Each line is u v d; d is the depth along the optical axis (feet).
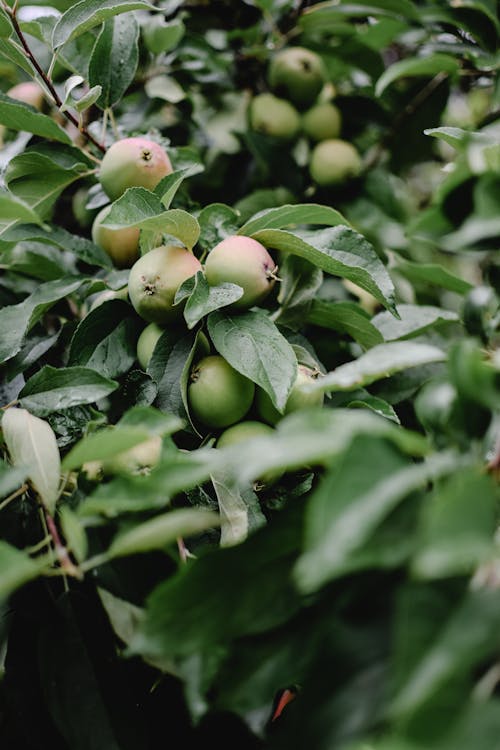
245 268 2.00
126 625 1.76
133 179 2.22
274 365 1.94
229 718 1.85
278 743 1.45
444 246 1.82
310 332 2.37
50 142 2.35
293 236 2.02
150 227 1.98
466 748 1.17
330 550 1.28
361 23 3.15
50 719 1.82
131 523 1.77
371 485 1.37
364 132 2.98
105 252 2.29
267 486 1.96
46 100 2.71
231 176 2.93
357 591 1.50
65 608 1.83
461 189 1.87
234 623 1.53
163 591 1.54
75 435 1.98
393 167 3.03
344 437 1.44
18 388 2.12
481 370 1.51
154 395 2.00
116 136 2.44
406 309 2.33
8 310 2.12
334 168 2.82
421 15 2.74
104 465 1.87
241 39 3.08
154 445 1.88
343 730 1.43
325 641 1.48
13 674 1.83
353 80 3.22
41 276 2.43
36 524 1.88
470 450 1.56
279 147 2.84
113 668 1.79
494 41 2.72
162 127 2.85
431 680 1.17
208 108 3.04
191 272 2.01
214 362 2.00
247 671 1.55
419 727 1.23
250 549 1.56
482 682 1.34
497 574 1.41
